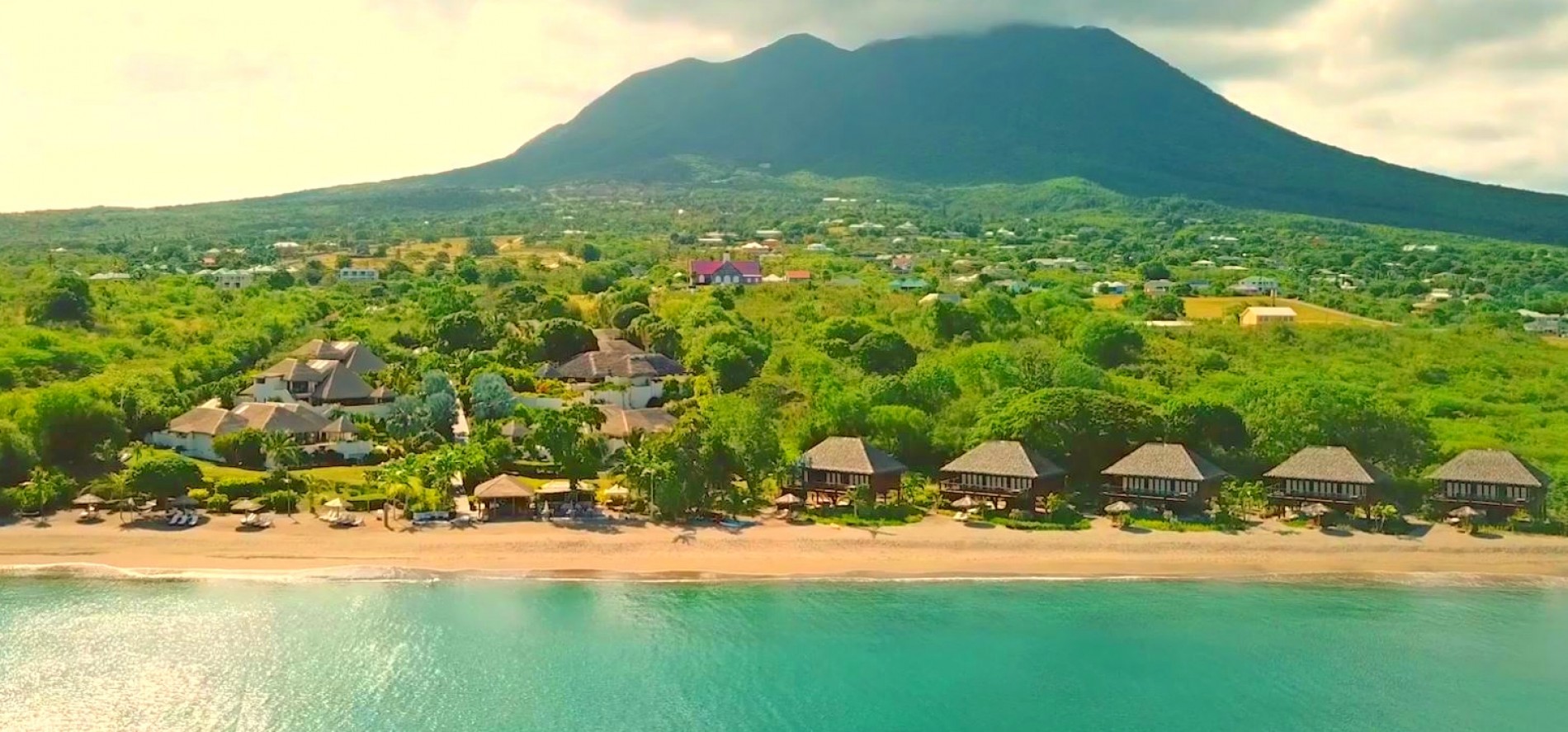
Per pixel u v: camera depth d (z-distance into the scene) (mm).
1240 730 75688
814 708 77375
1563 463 128125
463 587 95750
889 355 169625
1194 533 113375
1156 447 121062
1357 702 79938
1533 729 76125
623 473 116438
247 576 95875
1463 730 76250
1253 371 170125
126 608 88938
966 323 191250
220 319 198875
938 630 90875
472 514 111438
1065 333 191250
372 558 100375
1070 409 125000
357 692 77125
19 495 105938
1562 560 108938
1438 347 186625
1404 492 121500
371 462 127625
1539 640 90875
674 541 106938
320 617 88688
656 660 83938
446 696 77062
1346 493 118312
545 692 78125
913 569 103625
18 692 75312
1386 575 105000
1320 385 138375
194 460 122000
